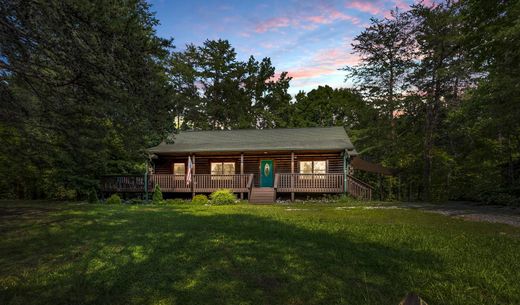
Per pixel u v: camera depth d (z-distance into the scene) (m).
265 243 5.91
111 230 7.25
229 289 3.73
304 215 10.24
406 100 22.05
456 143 21.39
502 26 11.16
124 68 5.33
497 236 6.57
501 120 13.18
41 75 5.79
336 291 3.64
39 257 5.06
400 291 3.62
